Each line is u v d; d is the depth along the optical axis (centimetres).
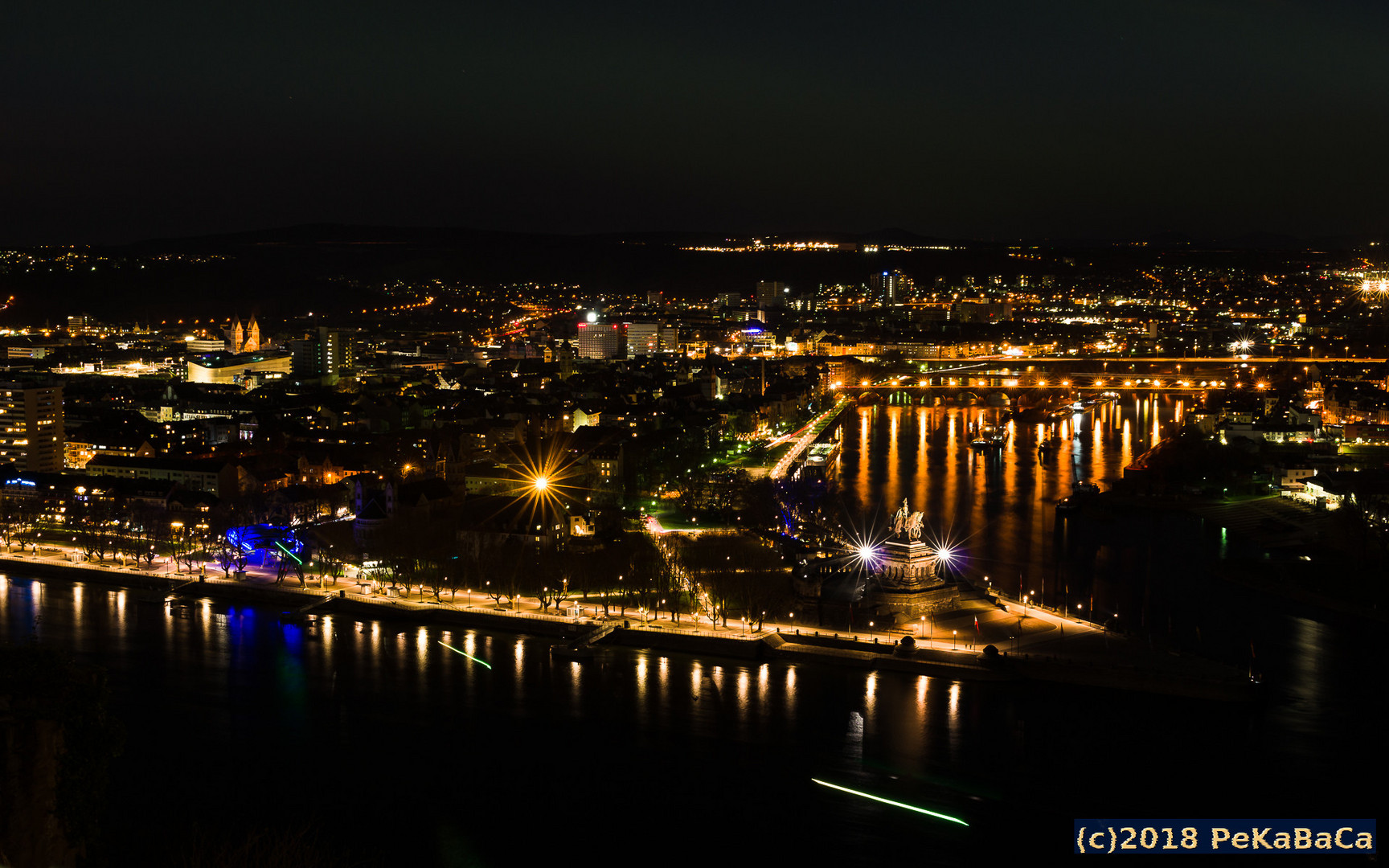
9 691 11681
